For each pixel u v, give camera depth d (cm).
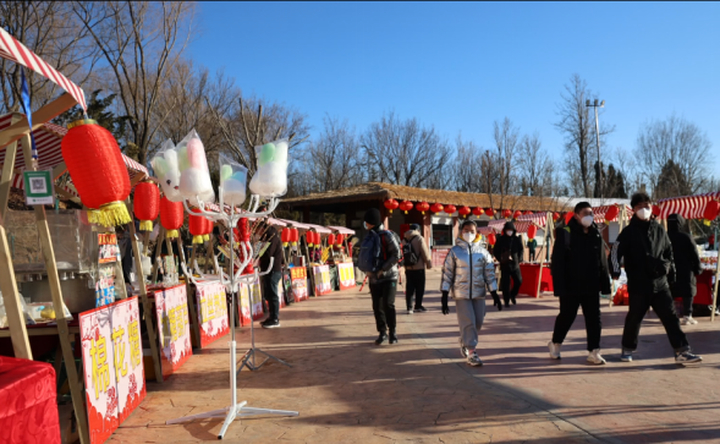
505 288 1130
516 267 1149
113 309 442
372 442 392
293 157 3025
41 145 448
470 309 615
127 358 468
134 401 480
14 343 322
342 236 1811
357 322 966
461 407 464
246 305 991
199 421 450
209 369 631
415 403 480
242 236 625
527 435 394
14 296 322
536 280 1332
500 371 585
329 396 511
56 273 375
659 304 589
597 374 559
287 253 1496
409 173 4341
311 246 1630
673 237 852
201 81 2517
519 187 3144
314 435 411
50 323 407
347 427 425
